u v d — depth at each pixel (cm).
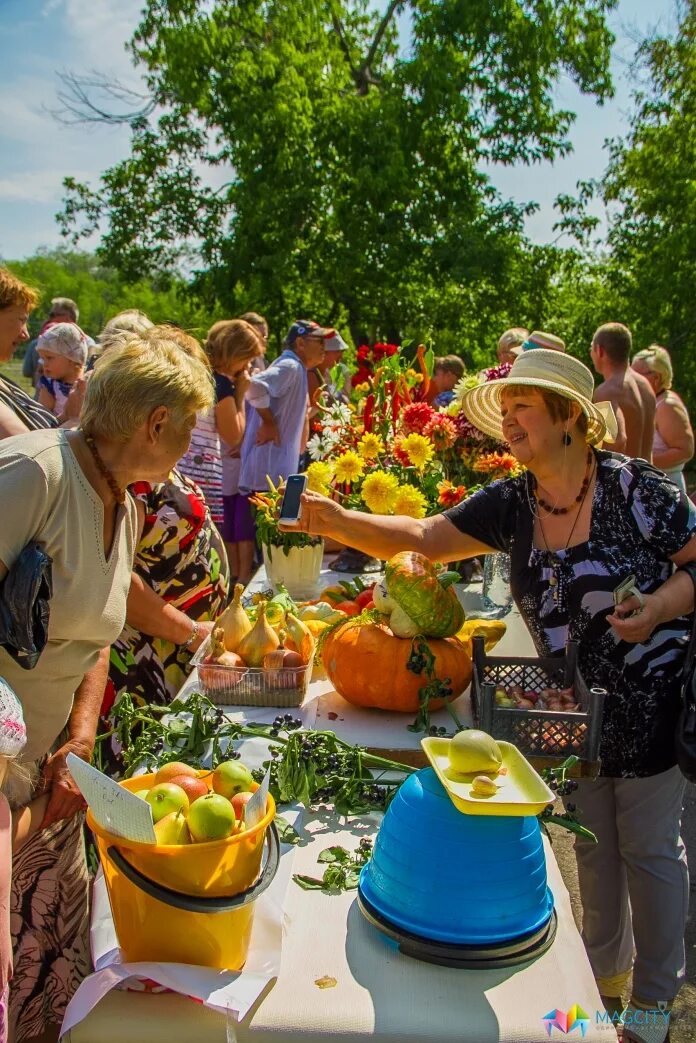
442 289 1548
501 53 1545
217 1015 132
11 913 192
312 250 1496
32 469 165
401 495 318
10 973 148
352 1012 132
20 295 223
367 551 261
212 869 131
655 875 231
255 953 142
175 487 272
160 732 206
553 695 218
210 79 1525
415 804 149
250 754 202
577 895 329
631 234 1516
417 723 222
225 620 241
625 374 567
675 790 232
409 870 145
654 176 1463
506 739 202
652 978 232
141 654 268
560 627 230
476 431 369
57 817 189
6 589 160
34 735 185
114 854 132
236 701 235
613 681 225
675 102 1491
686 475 1274
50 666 181
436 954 140
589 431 245
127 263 1628
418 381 394
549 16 1557
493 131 1551
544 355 226
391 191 1450
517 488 246
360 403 389
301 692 234
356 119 1441
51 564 162
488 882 142
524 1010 132
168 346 179
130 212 1600
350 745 202
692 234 1412
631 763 226
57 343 564
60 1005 204
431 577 227
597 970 248
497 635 268
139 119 1603
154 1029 130
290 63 1477
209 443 488
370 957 143
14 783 179
